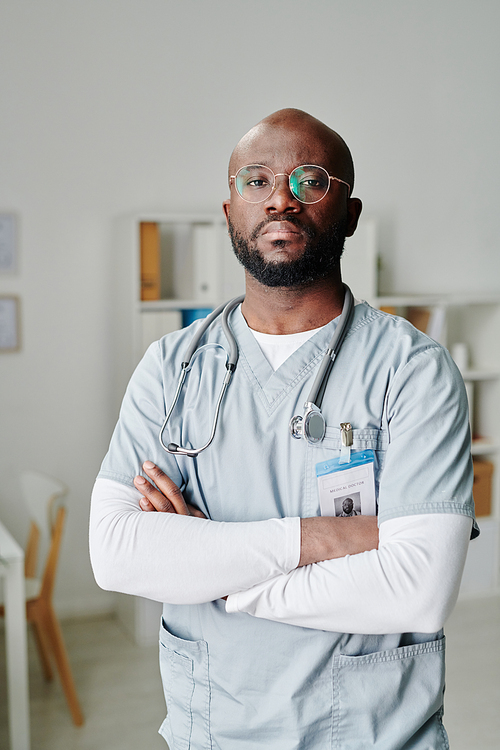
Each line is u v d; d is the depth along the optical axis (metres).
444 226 4.30
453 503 1.07
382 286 4.18
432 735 1.16
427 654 1.15
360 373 1.19
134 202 3.70
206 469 1.21
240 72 3.82
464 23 4.22
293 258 1.15
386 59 4.08
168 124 3.72
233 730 1.17
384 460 1.16
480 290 4.43
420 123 4.19
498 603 3.83
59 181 3.56
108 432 3.76
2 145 3.45
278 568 1.08
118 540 1.14
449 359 1.19
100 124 3.60
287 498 1.17
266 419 1.20
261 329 1.27
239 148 1.18
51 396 3.64
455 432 1.12
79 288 3.64
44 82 3.48
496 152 4.38
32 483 3.07
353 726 1.12
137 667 3.14
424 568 1.03
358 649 1.12
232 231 1.20
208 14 3.73
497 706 2.81
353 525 1.11
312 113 3.97
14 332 3.54
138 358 3.43
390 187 4.16
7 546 2.42
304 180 1.13
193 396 1.25
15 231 3.50
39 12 3.44
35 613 2.68
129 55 3.61
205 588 1.09
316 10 3.92
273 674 1.14
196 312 3.57
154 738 2.59
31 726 2.67
